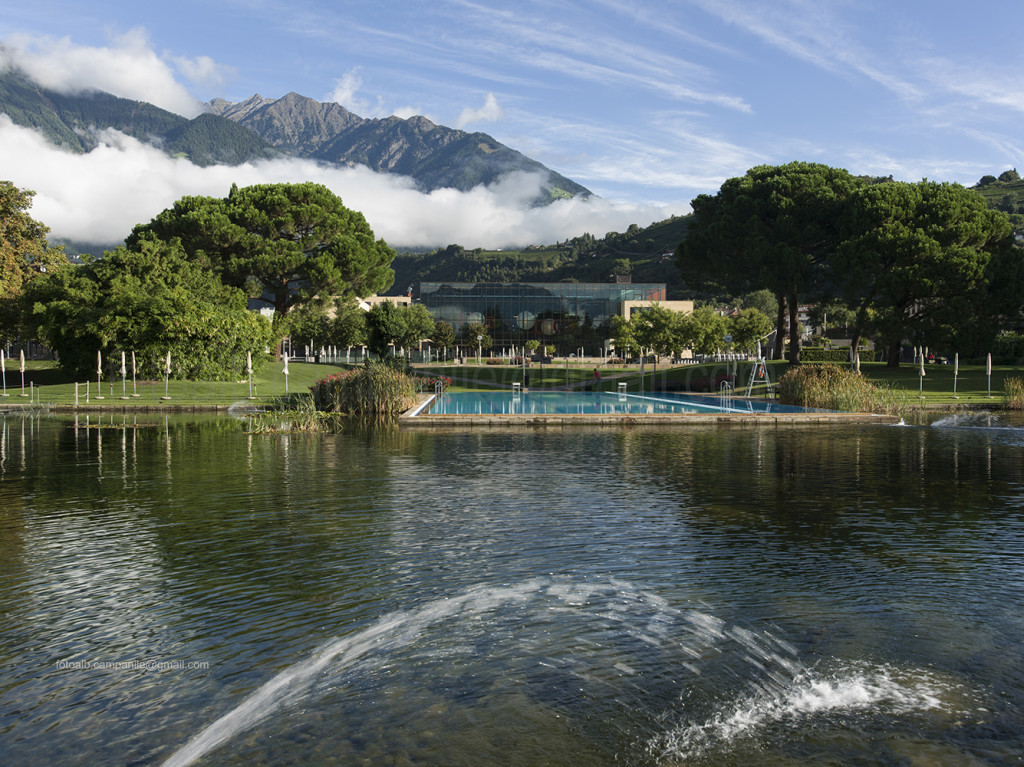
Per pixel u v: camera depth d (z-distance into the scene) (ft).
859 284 151.43
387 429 82.07
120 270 145.48
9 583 25.67
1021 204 463.83
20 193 176.96
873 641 20.74
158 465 53.16
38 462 54.44
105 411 104.58
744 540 31.42
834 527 33.81
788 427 85.35
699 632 21.33
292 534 32.35
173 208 182.80
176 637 21.02
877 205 151.53
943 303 150.00
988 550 29.84
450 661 19.44
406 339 243.81
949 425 87.45
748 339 233.35
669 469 51.83
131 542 31.01
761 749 15.34
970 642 20.66
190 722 16.47
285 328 177.78
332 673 18.74
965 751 15.26
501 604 23.56
